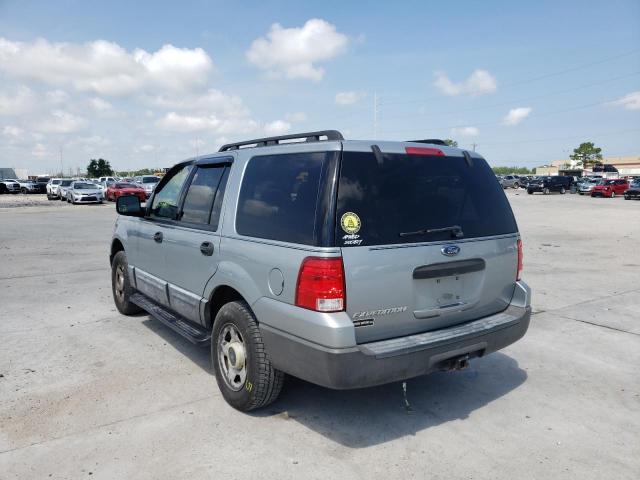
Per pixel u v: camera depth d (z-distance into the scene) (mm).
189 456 3258
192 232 4426
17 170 111125
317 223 3186
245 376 3771
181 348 5262
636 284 8438
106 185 44438
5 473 3062
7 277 8977
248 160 4055
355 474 3082
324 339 3080
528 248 12875
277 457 3258
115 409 3893
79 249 12477
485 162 4148
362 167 3346
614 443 3477
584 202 36531
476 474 3100
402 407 3990
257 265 3578
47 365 4781
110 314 6559
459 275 3678
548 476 3086
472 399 4156
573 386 4426
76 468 3121
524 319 4020
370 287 3217
